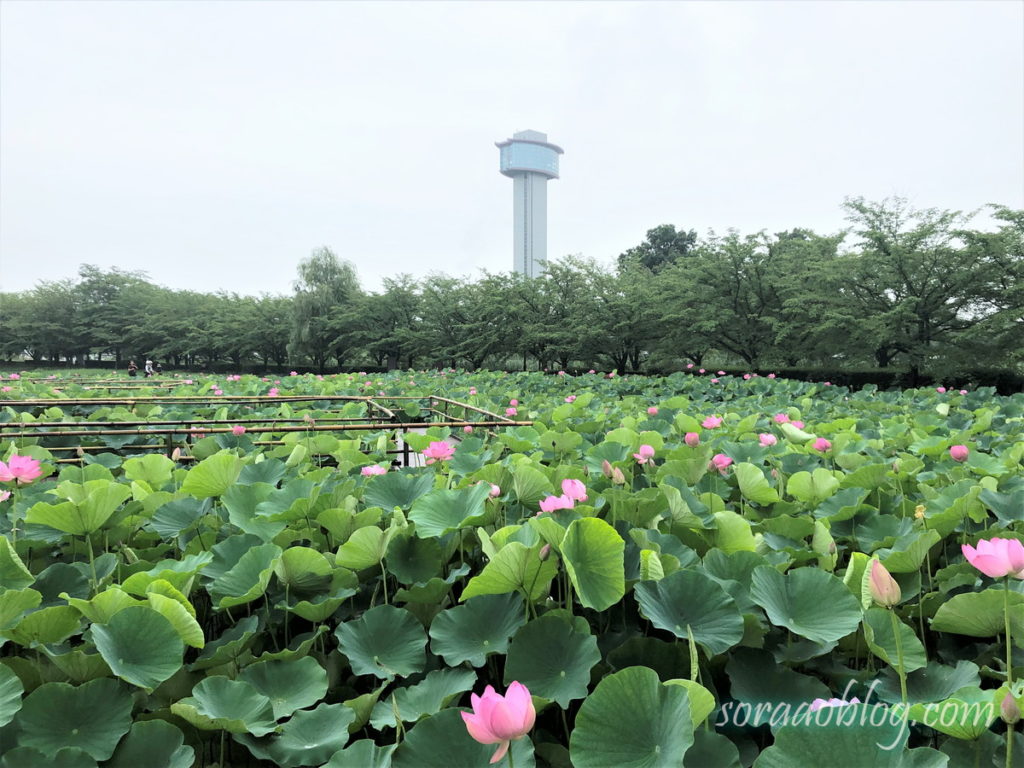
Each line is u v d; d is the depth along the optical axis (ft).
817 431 15.81
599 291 73.92
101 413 22.24
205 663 5.33
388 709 5.05
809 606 5.59
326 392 37.24
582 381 44.75
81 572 6.43
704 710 4.12
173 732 4.49
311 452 13.24
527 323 76.89
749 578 6.25
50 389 30.32
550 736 4.95
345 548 6.32
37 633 5.12
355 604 6.60
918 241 45.88
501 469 8.63
